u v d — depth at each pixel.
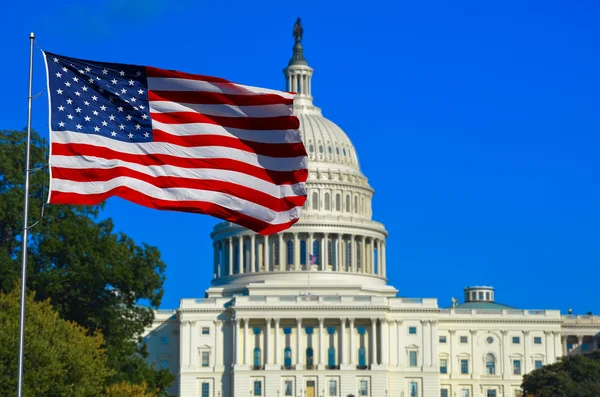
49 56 68.19
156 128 70.06
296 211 72.44
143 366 165.50
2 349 116.50
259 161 71.94
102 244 163.25
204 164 70.81
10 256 159.88
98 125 68.56
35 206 160.38
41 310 130.62
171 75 70.25
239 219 71.88
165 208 69.88
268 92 71.44
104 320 161.75
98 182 68.06
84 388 124.56
